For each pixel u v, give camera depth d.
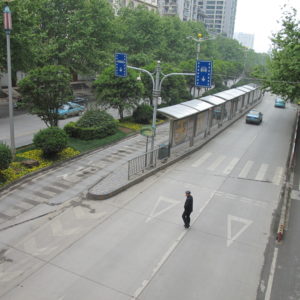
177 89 34.28
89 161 19.16
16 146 20.41
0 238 11.34
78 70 37.59
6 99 35.75
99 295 8.71
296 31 27.05
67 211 13.41
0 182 15.12
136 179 16.59
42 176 16.59
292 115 42.16
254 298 8.95
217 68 54.06
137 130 26.36
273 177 18.77
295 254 11.22
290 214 14.23
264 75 30.14
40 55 31.58
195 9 123.31
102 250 10.80
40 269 9.76
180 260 10.45
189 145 23.39
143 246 11.12
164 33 51.84
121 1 65.06
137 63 40.91
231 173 19.03
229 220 13.30
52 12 33.56
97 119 23.09
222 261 10.54
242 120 36.25
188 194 12.01
